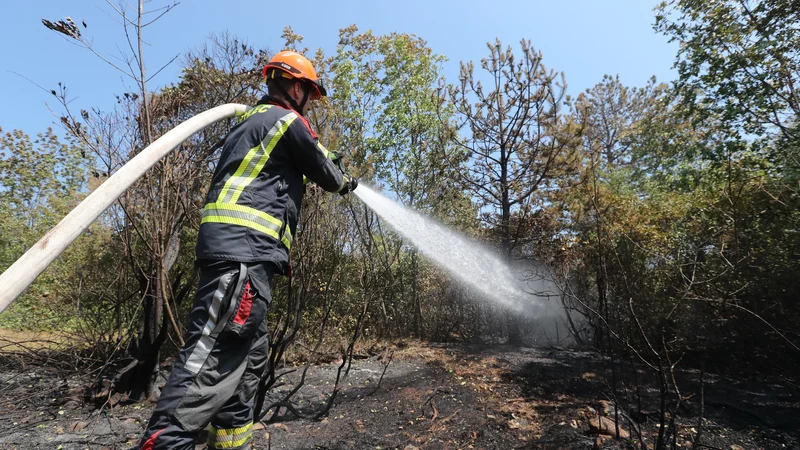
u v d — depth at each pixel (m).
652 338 6.14
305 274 3.80
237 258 1.66
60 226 1.17
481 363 6.16
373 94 10.58
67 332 5.18
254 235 1.71
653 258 6.40
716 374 5.78
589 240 7.27
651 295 6.17
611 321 6.24
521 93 9.23
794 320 5.58
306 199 3.76
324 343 6.57
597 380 5.20
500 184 9.62
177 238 4.58
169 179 3.81
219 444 1.90
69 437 3.33
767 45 7.53
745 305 5.61
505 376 5.32
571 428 3.54
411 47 10.88
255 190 1.76
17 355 5.07
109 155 4.01
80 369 4.79
